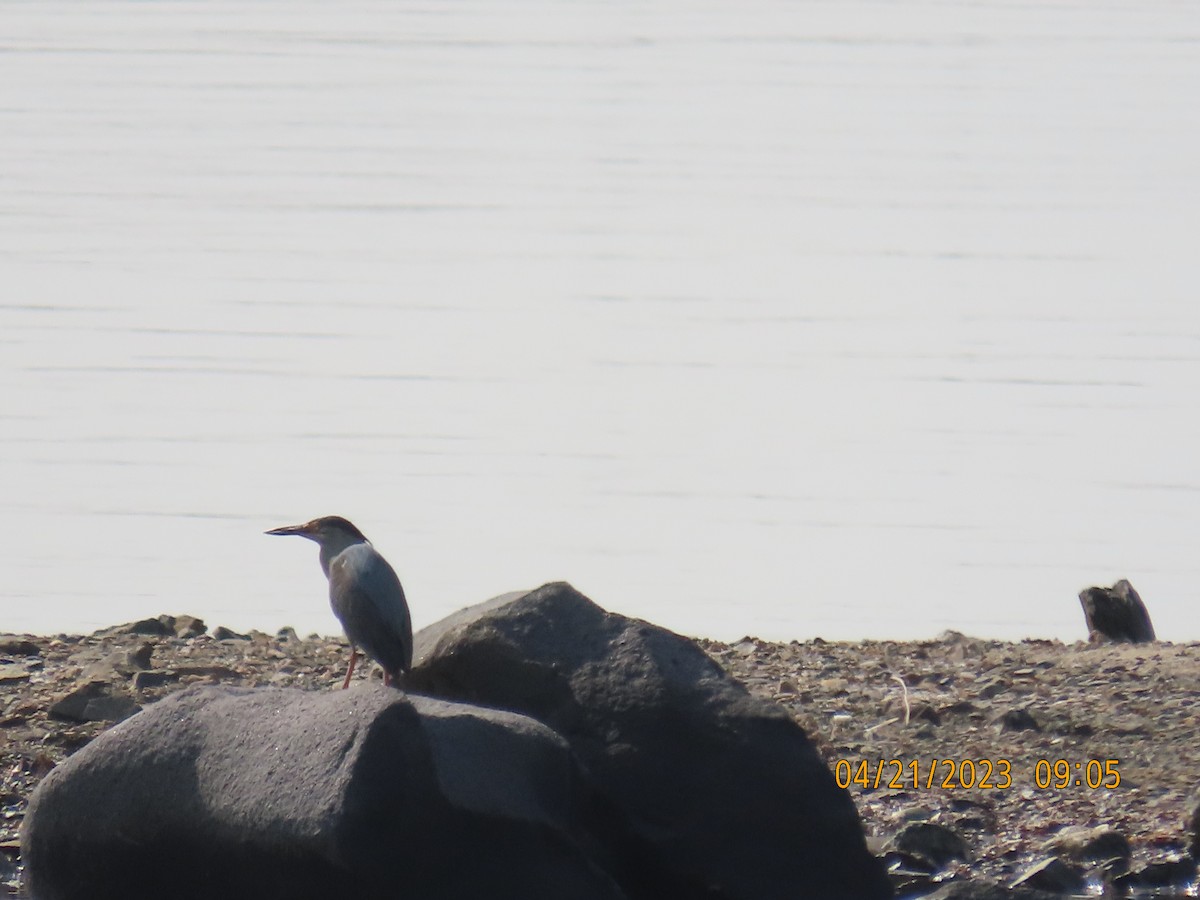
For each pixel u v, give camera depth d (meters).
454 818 7.60
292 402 29.80
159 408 29.03
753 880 8.48
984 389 31.08
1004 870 9.21
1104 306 38.22
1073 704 11.19
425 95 76.94
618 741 8.66
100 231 46.25
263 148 61.94
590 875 7.91
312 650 11.97
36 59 80.00
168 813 7.72
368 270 42.78
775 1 111.38
